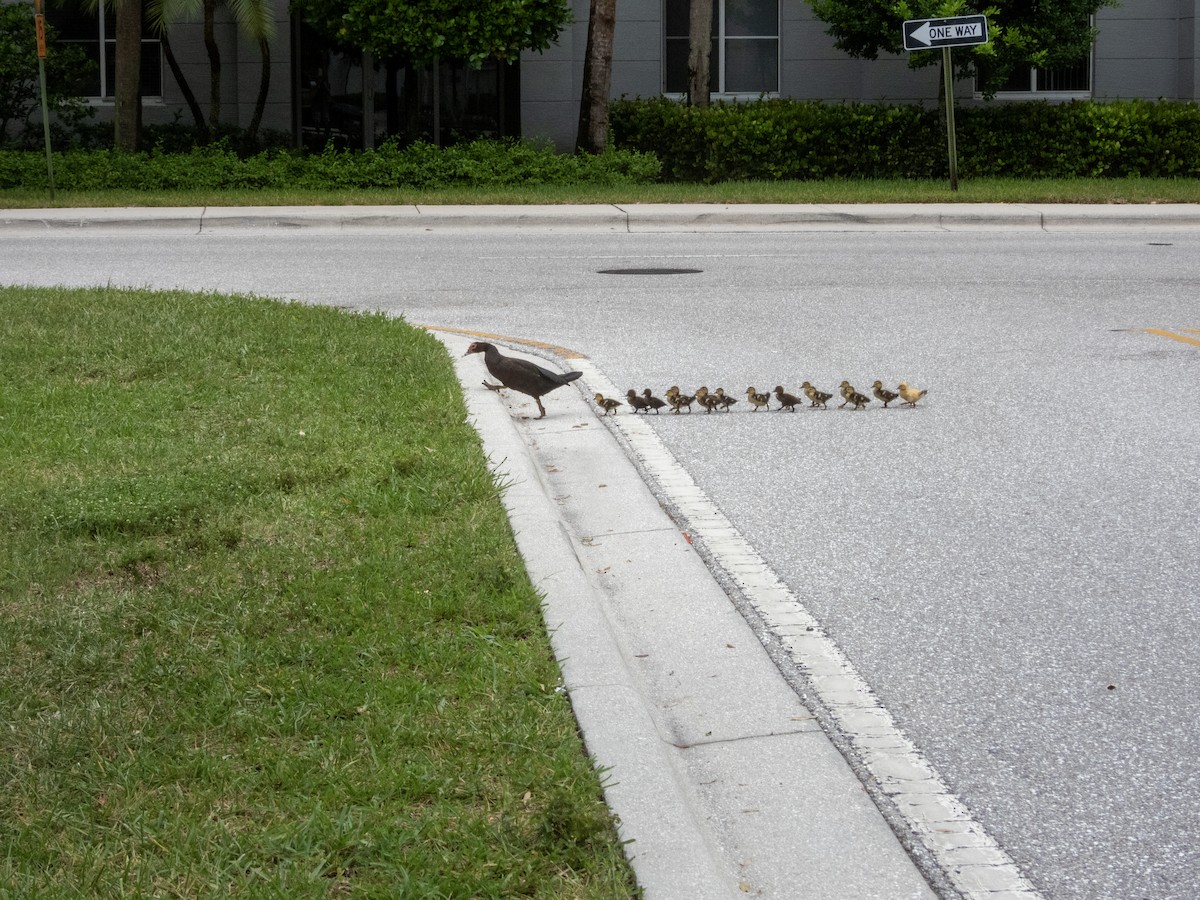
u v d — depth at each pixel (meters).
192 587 5.34
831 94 28.58
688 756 4.38
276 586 5.34
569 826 3.61
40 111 26.98
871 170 25.97
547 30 25.02
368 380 8.73
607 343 11.30
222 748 4.12
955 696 4.86
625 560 6.22
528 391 8.67
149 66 28.73
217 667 4.61
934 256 16.81
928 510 6.97
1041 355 10.82
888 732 4.57
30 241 18.39
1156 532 6.63
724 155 25.73
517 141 26.73
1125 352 10.93
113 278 14.73
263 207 21.39
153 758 4.03
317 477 6.75
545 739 4.11
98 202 21.50
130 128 25.03
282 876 3.43
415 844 3.60
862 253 17.14
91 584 5.45
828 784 4.20
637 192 22.77
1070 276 15.06
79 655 4.70
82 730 4.18
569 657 4.72
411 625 4.96
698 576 6.01
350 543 5.83
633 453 8.07
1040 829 3.98
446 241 18.56
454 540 5.82
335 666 4.64
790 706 4.74
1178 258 16.56
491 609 5.08
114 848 3.57
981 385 9.80
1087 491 7.30
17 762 4.01
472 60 24.58
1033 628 5.46
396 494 6.42
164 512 6.12
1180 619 5.56
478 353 10.28
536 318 12.45
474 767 3.97
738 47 28.77
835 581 5.98
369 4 24.28
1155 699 4.84
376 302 13.30
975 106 27.83
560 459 7.92
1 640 4.80
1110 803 4.13
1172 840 3.93
